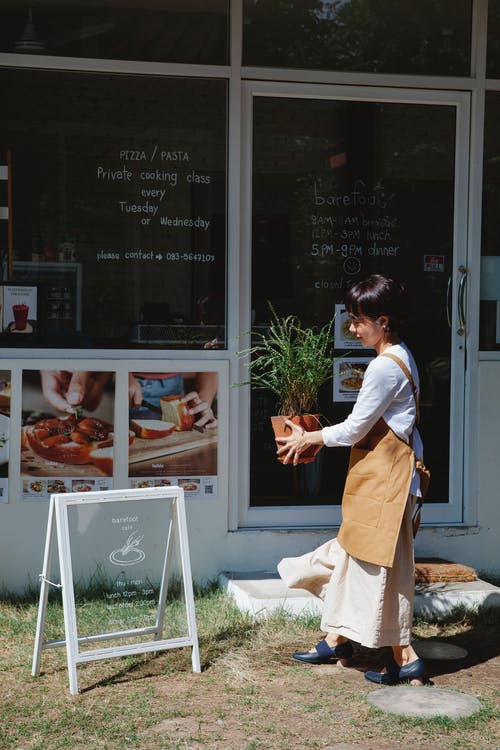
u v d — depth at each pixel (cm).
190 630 437
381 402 405
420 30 593
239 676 429
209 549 567
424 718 387
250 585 534
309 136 584
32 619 496
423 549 590
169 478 560
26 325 555
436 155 598
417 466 415
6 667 437
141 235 565
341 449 590
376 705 401
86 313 561
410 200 597
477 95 596
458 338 602
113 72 558
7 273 553
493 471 601
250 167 577
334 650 447
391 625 412
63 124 556
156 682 422
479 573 595
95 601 428
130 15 559
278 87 575
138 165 564
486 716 391
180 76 564
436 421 604
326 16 581
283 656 459
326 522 588
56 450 546
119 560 434
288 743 364
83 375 548
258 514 579
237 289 572
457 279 602
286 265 585
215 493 566
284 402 461
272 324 582
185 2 563
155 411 557
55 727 373
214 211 573
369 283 419
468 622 514
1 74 550
